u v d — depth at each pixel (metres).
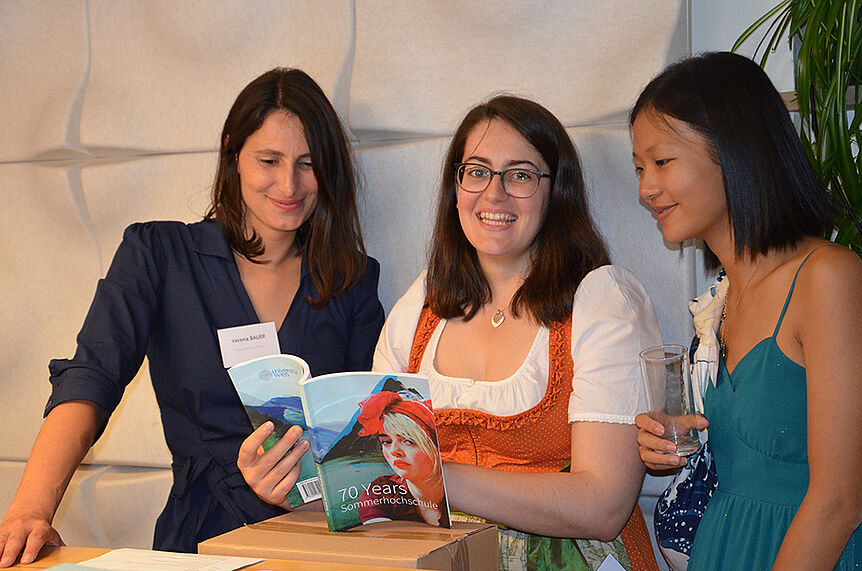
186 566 1.05
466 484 1.48
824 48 1.62
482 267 1.78
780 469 1.36
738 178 1.38
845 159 1.56
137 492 2.38
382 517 1.18
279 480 1.26
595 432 1.53
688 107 1.42
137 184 2.38
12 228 2.51
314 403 1.15
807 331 1.30
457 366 1.74
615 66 1.97
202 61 2.31
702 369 1.48
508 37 2.06
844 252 1.33
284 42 2.26
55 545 1.22
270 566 1.04
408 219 2.19
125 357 1.74
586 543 1.60
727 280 1.58
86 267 2.44
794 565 1.24
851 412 1.25
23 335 2.50
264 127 1.84
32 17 2.48
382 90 2.16
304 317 1.96
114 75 2.40
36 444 1.50
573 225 1.73
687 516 1.53
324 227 1.94
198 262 1.92
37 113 2.47
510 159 1.68
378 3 2.17
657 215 1.51
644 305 1.68
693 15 1.99
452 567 1.09
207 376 1.86
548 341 1.65
